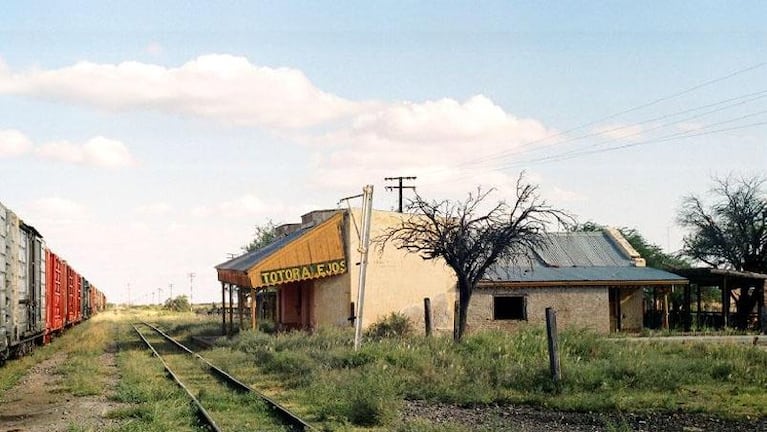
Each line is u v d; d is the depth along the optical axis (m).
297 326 40.34
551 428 13.60
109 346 37.72
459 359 20.62
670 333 37.84
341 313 35.16
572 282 38.38
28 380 22.22
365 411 14.08
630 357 21.39
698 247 50.38
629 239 57.72
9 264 21.72
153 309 169.25
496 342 23.45
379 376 17.62
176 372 23.73
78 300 60.53
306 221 42.72
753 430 13.48
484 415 14.95
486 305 38.09
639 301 41.78
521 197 29.91
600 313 38.97
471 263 29.84
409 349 21.86
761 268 48.69
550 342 17.92
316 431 12.49
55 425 14.46
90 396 18.44
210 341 38.53
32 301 27.44
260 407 15.69
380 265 35.50
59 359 29.23
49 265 34.72
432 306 36.94
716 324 41.72
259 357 25.56
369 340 26.73
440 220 31.78
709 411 15.27
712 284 43.12
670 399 16.52
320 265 34.62
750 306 44.56
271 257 33.72
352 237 35.06
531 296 38.41
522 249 34.69
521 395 17.05
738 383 18.95
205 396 17.12
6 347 21.16
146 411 15.02
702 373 19.83
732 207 49.38
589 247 44.91
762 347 27.28
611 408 15.76
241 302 38.78
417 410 15.44
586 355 23.02
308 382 19.12
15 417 15.68
